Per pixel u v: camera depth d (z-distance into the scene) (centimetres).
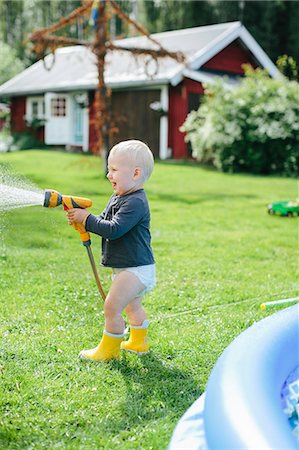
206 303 409
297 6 2962
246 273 494
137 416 257
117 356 312
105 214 312
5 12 4088
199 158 1397
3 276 458
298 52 2944
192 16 3278
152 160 311
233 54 1775
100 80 1086
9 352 316
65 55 2166
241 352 222
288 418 214
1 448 231
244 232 664
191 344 335
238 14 3147
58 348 323
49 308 389
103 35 1048
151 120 1661
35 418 253
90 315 379
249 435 175
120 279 304
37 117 2073
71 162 1362
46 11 4103
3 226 362
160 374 298
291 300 379
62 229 626
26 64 3541
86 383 286
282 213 771
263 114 1279
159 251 560
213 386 204
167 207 822
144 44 1842
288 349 234
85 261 512
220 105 1327
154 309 395
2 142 2067
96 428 247
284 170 1295
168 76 1543
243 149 1295
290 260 547
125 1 3706
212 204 857
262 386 201
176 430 222
